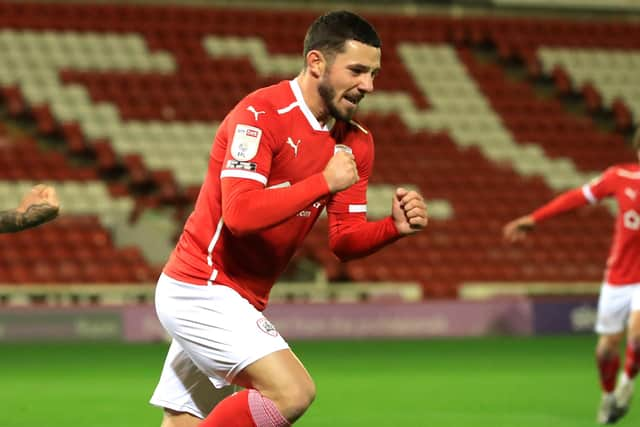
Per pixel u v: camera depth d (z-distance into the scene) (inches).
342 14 610.9
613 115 3513.8
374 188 2967.5
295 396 589.6
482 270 2790.4
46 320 2214.6
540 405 1299.2
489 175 3112.7
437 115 3292.3
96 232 2625.5
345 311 2386.8
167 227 2716.5
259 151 601.6
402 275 2709.2
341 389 1476.4
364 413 1228.5
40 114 2928.2
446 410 1254.3
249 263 634.2
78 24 3225.9
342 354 2037.4
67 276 2492.6
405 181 3021.7
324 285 2508.6
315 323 2367.1
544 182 3127.5
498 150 3213.6
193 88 3137.3
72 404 1315.2
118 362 1865.2
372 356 1998.0
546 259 2874.0
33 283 2470.5
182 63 3196.4
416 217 651.5
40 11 3245.6
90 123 2935.5
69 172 2787.9
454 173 3095.5
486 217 2967.5
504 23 3666.3
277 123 611.8
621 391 1115.3
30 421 1168.8
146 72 3137.3
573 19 3794.3
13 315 2192.4
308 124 622.5
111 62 3134.8
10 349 2098.9
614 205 3093.0
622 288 1106.7
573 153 3270.2
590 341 2349.9
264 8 3528.5
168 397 669.3
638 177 1101.7
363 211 687.1
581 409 1259.2
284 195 576.7
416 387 1501.0
